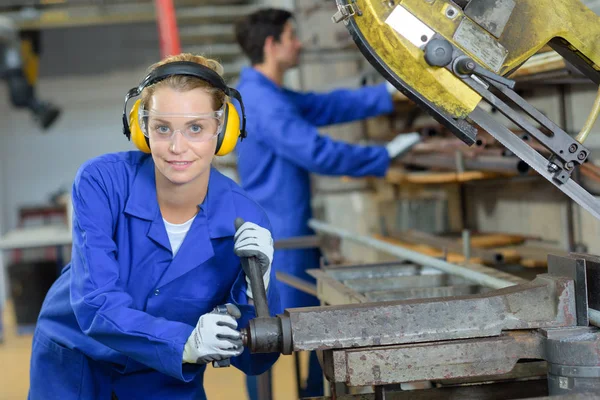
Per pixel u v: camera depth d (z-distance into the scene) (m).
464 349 1.30
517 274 2.57
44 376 1.66
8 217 9.60
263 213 1.63
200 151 1.40
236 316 1.35
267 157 3.05
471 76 1.36
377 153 2.94
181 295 1.58
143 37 9.67
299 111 3.21
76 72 9.63
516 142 1.42
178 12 6.83
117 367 1.64
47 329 1.68
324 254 3.09
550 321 1.35
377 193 4.47
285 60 3.14
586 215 2.78
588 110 2.71
